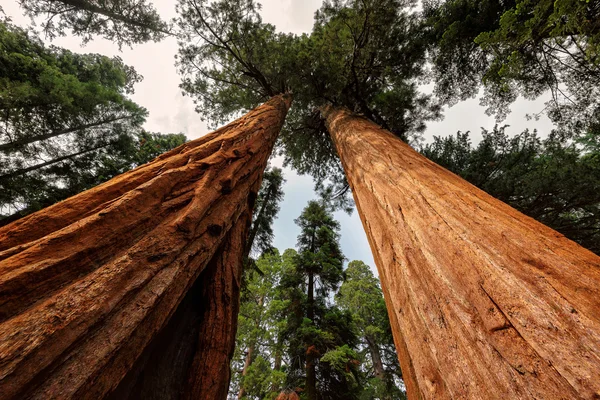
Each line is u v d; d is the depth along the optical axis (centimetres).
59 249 115
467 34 646
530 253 112
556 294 91
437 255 139
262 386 1016
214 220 205
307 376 741
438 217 161
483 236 131
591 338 75
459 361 98
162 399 166
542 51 503
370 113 719
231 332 226
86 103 1050
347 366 761
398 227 183
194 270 169
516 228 130
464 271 121
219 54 851
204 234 189
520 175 637
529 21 284
